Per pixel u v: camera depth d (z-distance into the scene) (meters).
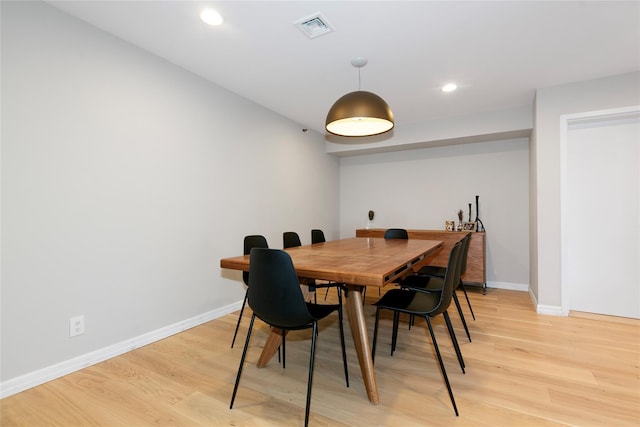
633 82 2.76
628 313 2.96
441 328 2.66
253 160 3.54
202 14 1.99
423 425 1.43
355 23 2.09
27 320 1.78
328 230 5.13
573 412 1.52
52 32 1.89
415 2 1.88
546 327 2.67
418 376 1.87
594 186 3.08
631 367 1.96
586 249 3.12
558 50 2.43
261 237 2.68
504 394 1.67
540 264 3.08
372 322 2.85
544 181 3.07
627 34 2.21
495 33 2.21
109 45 2.19
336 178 5.41
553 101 3.06
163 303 2.54
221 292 3.09
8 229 1.71
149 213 2.45
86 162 2.05
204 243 2.92
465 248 2.40
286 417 1.50
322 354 2.21
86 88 2.06
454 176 4.55
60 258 1.92
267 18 2.03
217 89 3.08
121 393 1.71
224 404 1.61
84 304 2.04
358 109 2.09
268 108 3.77
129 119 2.31
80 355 2.01
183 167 2.73
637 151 2.92
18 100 1.75
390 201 5.06
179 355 2.19
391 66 2.70
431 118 4.17
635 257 2.94
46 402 1.63
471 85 3.10
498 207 4.27
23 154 1.77
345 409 1.56
